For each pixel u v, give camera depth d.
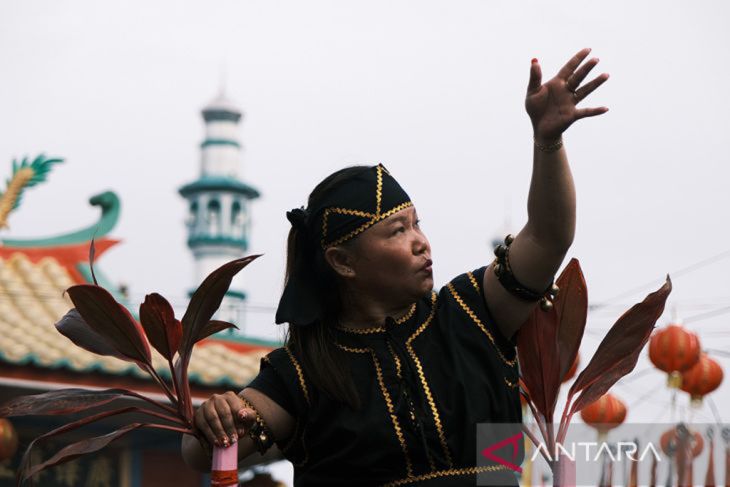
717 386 8.88
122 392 3.68
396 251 3.71
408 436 3.60
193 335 3.70
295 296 3.81
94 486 14.45
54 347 13.41
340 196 3.78
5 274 14.73
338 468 3.66
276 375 3.80
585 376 3.81
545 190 3.56
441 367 3.67
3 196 15.35
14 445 12.24
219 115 48.47
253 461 13.79
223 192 47.16
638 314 3.77
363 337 3.75
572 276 3.82
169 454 15.07
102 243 15.48
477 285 3.77
